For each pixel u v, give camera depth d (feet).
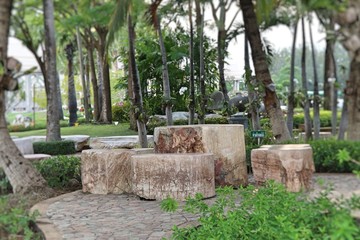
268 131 17.56
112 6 12.85
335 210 5.66
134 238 11.51
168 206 10.09
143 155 17.49
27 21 13.16
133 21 17.88
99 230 12.55
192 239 9.27
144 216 14.12
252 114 19.04
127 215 14.42
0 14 12.68
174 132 18.92
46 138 21.30
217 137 18.02
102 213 14.85
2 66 13.15
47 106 15.31
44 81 14.46
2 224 11.94
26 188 17.29
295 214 7.04
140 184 17.26
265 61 10.88
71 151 22.77
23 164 17.62
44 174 19.80
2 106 14.33
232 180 17.80
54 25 13.17
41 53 13.73
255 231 7.84
